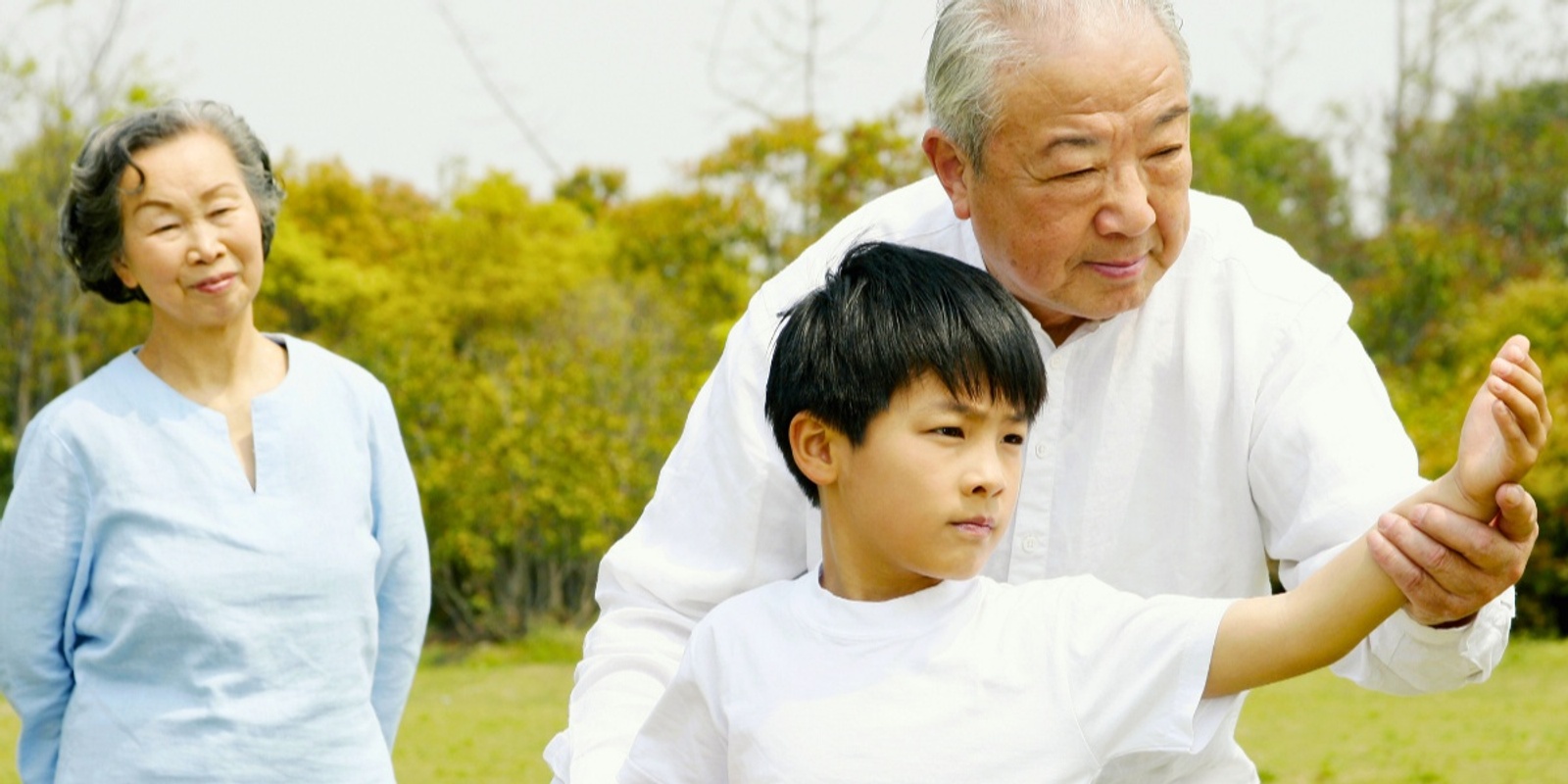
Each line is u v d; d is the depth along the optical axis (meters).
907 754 1.91
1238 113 23.86
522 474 12.74
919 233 2.64
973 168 2.26
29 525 3.11
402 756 8.27
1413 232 16.70
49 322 15.70
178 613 3.06
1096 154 2.15
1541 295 14.93
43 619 3.13
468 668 11.89
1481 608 1.93
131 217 3.21
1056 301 2.28
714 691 2.05
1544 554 12.05
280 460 3.22
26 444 3.20
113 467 3.12
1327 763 7.39
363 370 3.47
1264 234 2.53
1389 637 2.09
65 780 3.11
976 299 1.96
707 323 15.73
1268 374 2.40
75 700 3.13
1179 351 2.45
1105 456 2.47
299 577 3.15
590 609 13.21
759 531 2.53
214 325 3.24
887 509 1.95
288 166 20.77
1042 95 2.15
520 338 15.87
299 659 3.14
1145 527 2.49
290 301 18.53
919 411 1.92
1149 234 2.21
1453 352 15.65
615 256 18.02
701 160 16.47
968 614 1.97
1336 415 2.34
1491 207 20.47
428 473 13.03
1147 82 2.14
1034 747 1.90
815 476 2.04
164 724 3.05
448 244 18.22
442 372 13.87
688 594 2.54
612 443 13.05
